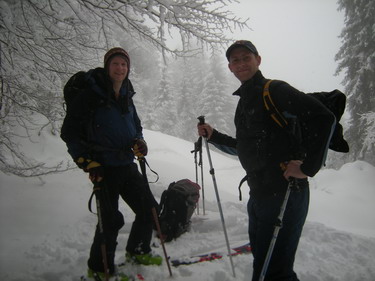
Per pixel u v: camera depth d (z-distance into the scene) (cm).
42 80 482
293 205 199
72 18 456
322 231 382
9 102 446
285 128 195
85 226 374
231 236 382
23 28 418
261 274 192
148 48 519
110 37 484
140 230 271
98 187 227
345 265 306
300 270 290
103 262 231
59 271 268
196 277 266
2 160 423
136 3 422
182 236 373
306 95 185
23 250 312
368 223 831
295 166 183
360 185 1046
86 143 233
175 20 453
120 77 245
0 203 402
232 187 1009
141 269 263
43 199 433
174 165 798
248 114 208
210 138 288
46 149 705
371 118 1204
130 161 260
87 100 230
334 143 212
